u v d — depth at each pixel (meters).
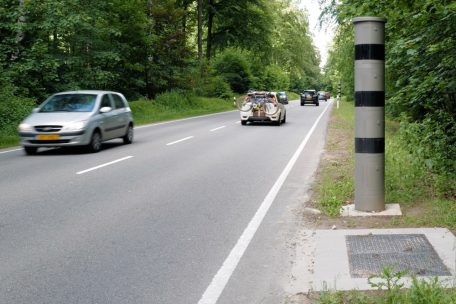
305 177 9.92
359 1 8.15
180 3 46.66
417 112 12.46
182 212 7.17
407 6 7.40
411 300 3.72
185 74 37.22
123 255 5.31
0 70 20.83
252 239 5.84
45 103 14.78
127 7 29.92
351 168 10.43
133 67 31.33
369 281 4.21
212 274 4.73
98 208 7.43
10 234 6.12
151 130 21.48
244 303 4.08
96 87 26.09
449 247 5.09
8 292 4.36
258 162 11.99
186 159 12.51
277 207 7.43
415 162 8.39
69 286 4.48
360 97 6.65
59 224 6.56
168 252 5.40
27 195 8.34
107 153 13.85
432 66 8.09
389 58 9.19
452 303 3.60
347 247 5.30
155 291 4.34
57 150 14.83
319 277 4.50
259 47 52.56
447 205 6.53
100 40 26.25
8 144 16.55
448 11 6.92
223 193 8.46
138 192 8.56
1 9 21.88
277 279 4.57
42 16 22.48
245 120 24.33
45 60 22.30
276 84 83.44
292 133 19.84
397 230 5.77
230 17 49.78
